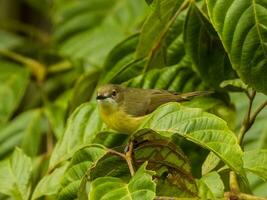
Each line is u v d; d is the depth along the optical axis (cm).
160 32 927
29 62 1531
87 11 1597
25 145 1316
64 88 1564
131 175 736
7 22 1731
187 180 758
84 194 776
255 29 801
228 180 870
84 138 925
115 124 964
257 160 792
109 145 936
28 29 1722
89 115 941
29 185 896
